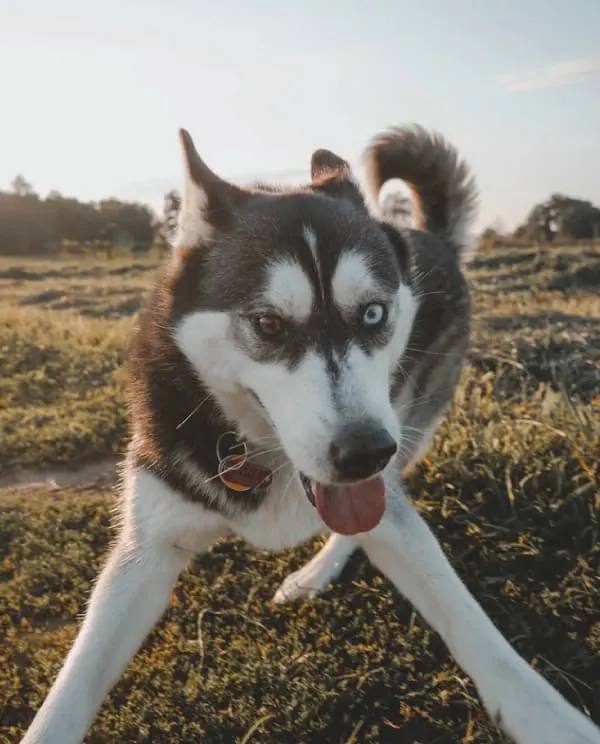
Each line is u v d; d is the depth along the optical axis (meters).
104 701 0.49
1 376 1.19
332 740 0.46
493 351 1.06
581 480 0.64
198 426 0.47
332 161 0.58
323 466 0.38
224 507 0.47
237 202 0.48
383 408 0.40
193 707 0.48
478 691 0.43
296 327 0.42
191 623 0.56
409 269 0.52
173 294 0.47
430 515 0.64
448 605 0.45
